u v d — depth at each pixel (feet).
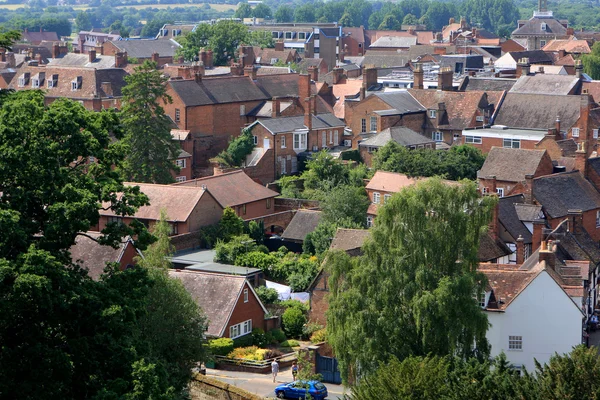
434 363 463.83
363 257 540.52
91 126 447.01
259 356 609.83
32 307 391.45
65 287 392.06
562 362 438.40
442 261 534.78
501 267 631.97
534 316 570.05
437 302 510.99
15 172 410.72
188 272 651.25
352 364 520.42
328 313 532.73
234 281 636.89
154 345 506.07
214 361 608.19
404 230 533.55
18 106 432.25
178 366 515.91
